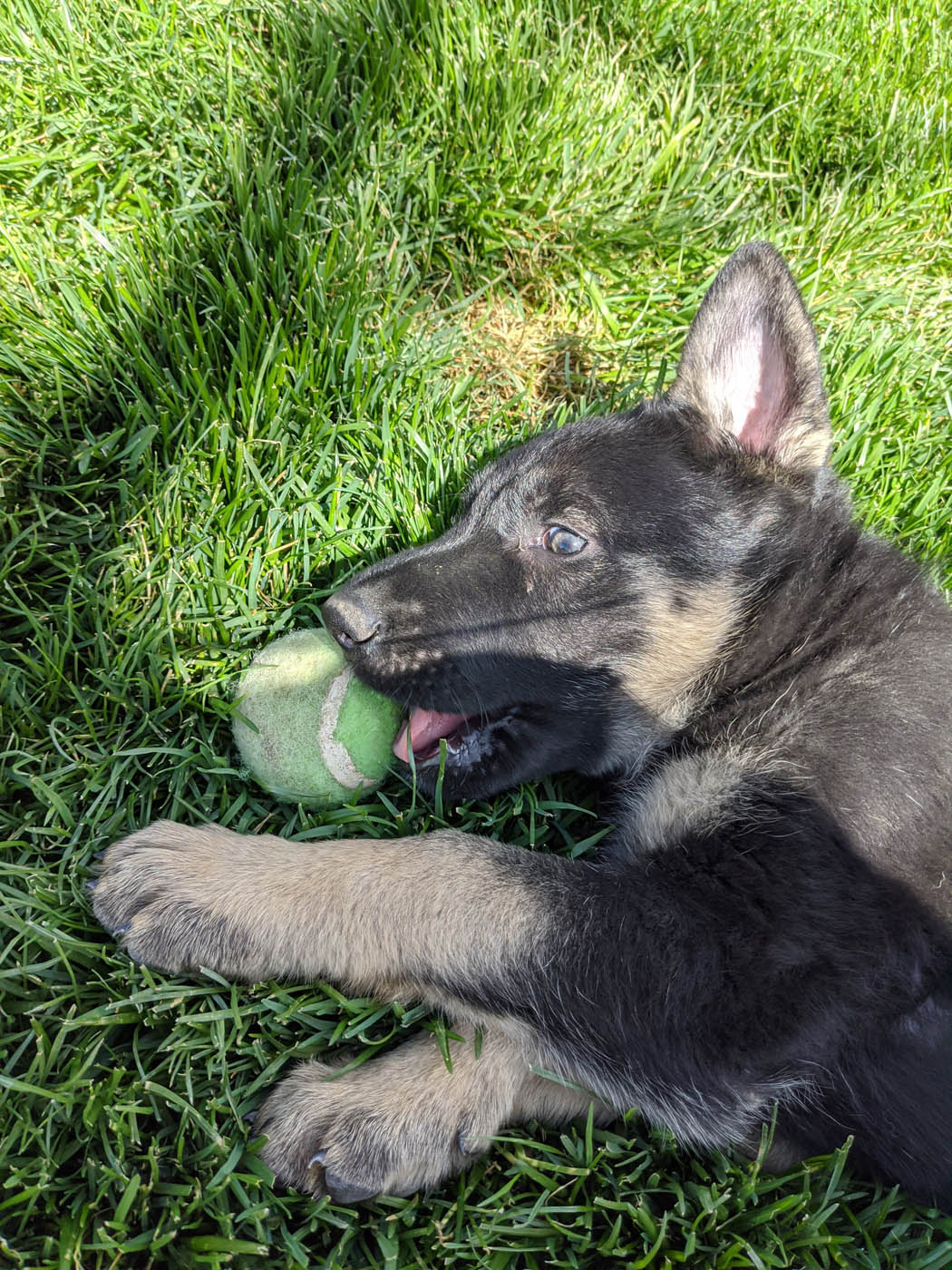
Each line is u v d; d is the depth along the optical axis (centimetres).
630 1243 30
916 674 34
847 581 38
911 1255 31
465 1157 32
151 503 42
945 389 56
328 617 37
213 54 59
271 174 53
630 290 60
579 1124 33
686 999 30
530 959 30
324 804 37
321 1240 30
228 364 47
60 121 55
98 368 46
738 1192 31
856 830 32
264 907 31
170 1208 28
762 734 35
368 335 50
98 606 40
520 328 59
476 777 38
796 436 39
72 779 36
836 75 69
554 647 37
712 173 63
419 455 48
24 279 49
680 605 38
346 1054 33
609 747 39
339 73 59
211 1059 31
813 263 61
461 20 60
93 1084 30
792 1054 30
